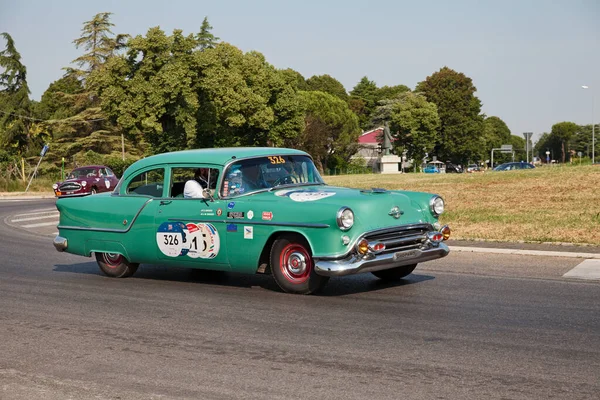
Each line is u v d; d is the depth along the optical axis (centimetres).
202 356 628
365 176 4794
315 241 840
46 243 1589
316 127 8169
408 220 876
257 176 935
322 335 687
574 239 1276
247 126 6438
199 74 5216
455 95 10069
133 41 4962
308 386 537
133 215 1007
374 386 532
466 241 1339
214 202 928
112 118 5175
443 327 705
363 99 13325
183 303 863
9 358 640
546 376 543
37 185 4931
